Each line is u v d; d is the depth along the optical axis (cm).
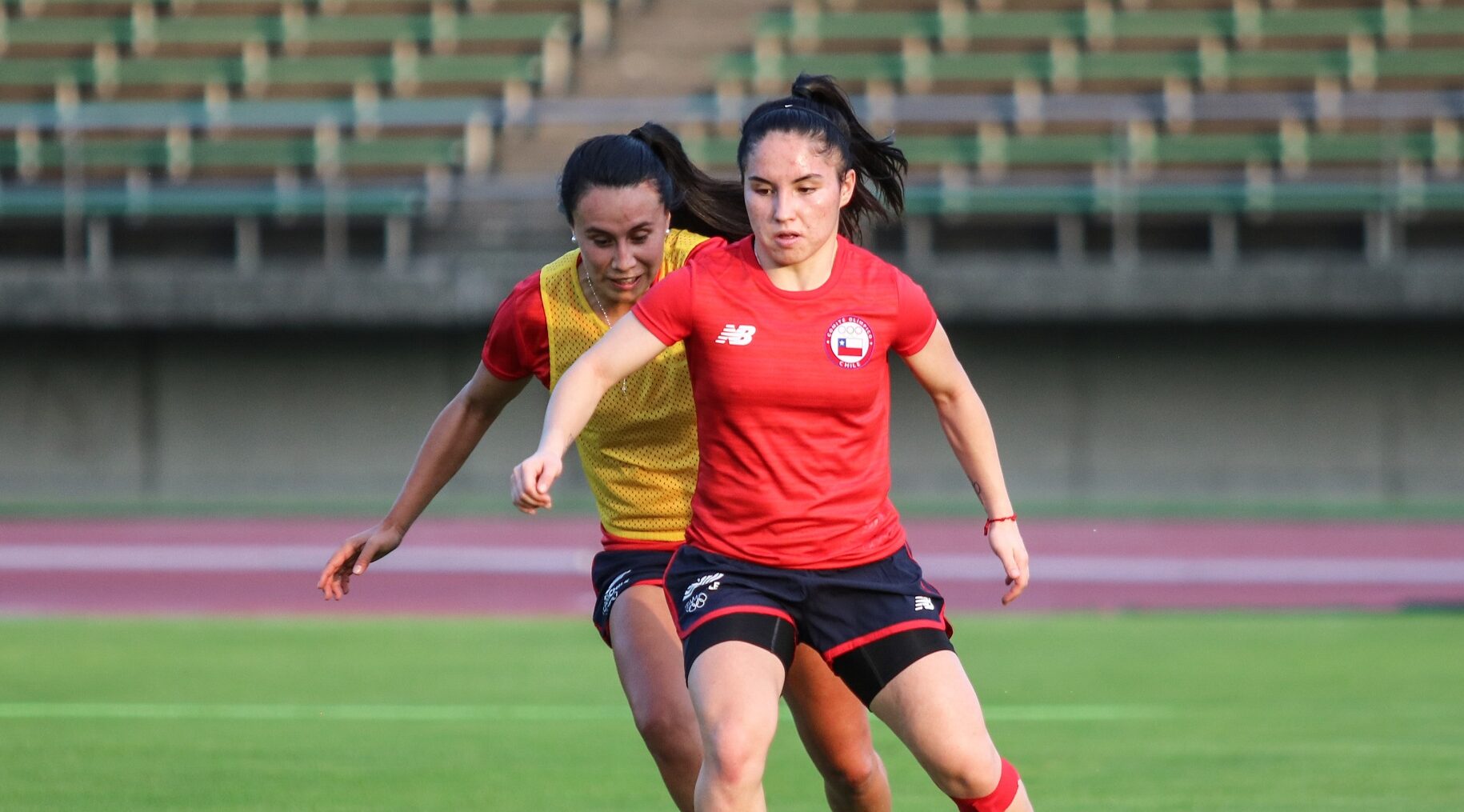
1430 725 2212
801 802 1769
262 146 6456
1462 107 6125
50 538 5094
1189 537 5062
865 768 1298
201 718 2273
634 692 1246
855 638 1149
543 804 1741
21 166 6394
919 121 6500
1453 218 6094
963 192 6050
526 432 6178
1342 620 3394
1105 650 2933
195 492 6138
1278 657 2847
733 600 1151
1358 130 6412
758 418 1139
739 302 1131
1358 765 1939
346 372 6131
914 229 6078
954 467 6056
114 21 6912
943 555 4666
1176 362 5972
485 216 6191
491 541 5075
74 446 6159
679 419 1330
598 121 6312
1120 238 5969
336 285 5922
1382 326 5909
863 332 1132
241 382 6147
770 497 1154
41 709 2342
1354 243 6084
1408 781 1844
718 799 1071
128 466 6156
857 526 1166
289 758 1992
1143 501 5934
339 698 2444
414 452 6116
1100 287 5791
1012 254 6153
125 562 4594
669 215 1309
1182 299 5781
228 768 1925
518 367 1362
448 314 5919
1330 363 5938
